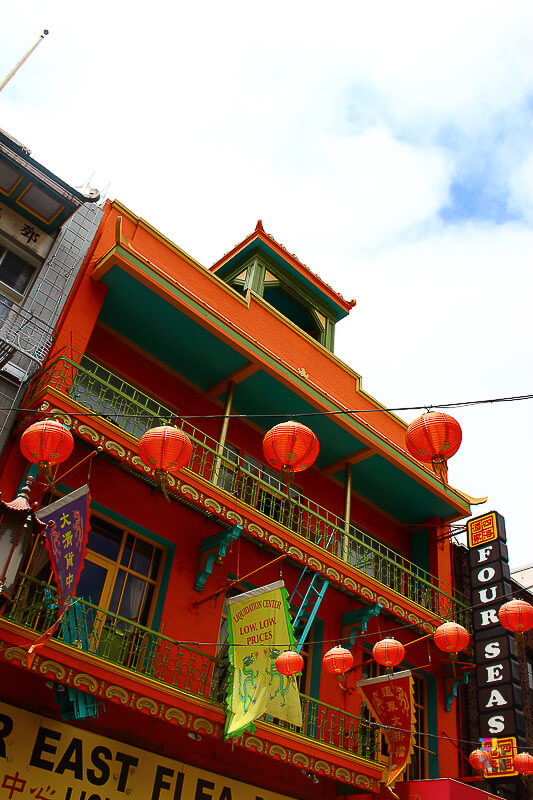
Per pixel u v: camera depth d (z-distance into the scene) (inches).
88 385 460.1
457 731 602.2
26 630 336.2
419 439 331.0
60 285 477.7
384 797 489.1
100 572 439.2
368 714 531.8
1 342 393.1
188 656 439.2
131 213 550.0
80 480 438.3
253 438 605.6
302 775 472.1
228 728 388.5
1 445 396.2
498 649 578.6
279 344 620.4
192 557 480.4
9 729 344.8
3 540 331.3
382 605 542.6
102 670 362.9
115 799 366.6
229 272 737.0
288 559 516.4
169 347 549.0
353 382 685.3
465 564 721.6
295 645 417.7
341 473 653.3
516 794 603.2
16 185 462.9
